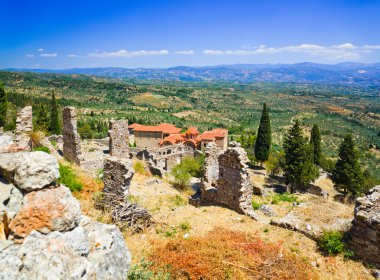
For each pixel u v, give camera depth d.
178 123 175.62
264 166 71.31
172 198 25.31
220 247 14.78
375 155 144.12
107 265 6.59
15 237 5.85
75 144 29.98
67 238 6.23
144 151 49.53
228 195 22.70
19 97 126.69
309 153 48.59
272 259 14.11
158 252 14.30
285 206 26.52
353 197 50.97
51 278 5.11
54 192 6.57
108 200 19.36
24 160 6.41
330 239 16.23
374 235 15.00
